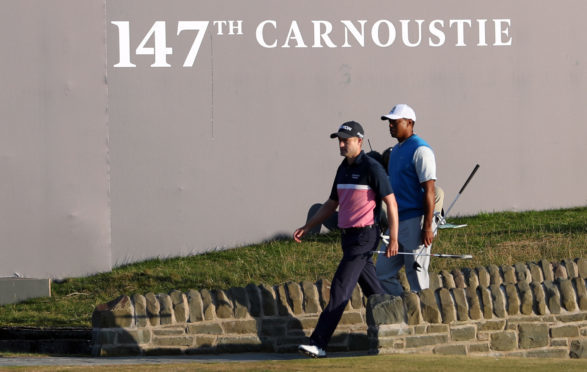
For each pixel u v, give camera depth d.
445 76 52.78
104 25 47.53
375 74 51.91
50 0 46.84
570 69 54.59
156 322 26.00
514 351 24.83
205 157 49.91
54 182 47.19
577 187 54.81
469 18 53.09
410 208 26.94
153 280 44.19
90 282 45.97
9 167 46.62
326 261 44.56
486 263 40.88
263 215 50.56
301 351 23.83
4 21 46.41
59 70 47.06
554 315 25.20
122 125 48.91
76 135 47.41
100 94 47.69
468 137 53.09
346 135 24.89
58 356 25.86
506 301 24.97
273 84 50.72
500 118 53.56
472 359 21.25
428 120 52.56
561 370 19.47
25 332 32.25
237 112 50.28
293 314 26.72
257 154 50.53
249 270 44.25
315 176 51.25
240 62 50.34
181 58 49.62
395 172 27.16
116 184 48.81
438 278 28.95
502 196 53.66
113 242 48.81
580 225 48.69
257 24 50.53
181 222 49.62
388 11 52.06
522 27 53.81
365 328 26.88
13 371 19.30
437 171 52.66
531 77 54.00
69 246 47.38
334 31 51.47
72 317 38.47
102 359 23.69
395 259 27.48
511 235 47.00
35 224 46.97
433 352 24.08
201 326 26.17
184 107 49.66
